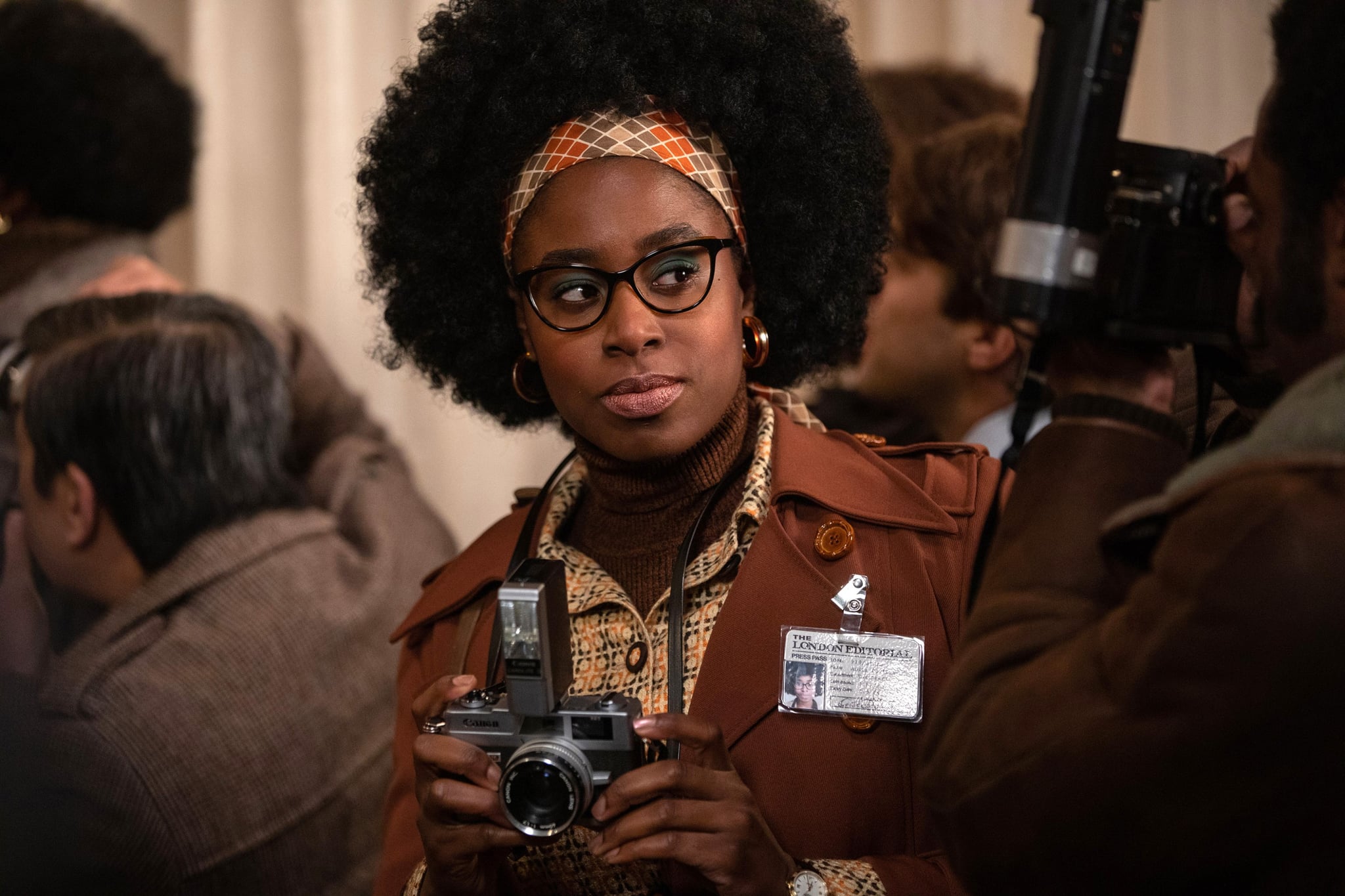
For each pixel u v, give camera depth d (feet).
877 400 7.92
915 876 4.17
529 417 5.70
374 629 7.26
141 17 11.77
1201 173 3.40
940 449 4.95
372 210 5.56
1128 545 3.20
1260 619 2.67
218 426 6.98
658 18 4.54
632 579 4.78
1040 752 2.95
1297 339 3.19
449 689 4.08
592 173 4.38
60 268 8.33
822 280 5.13
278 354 7.47
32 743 4.12
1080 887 3.01
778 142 4.85
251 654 6.69
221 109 11.59
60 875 3.91
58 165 8.37
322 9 11.36
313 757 6.73
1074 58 3.21
